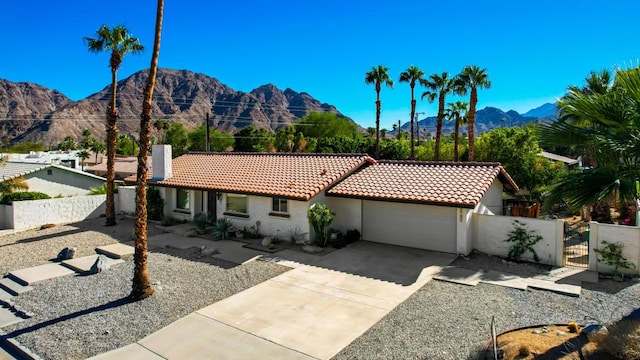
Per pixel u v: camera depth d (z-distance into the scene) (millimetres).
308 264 14617
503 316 9961
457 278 12930
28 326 10000
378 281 12797
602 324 8789
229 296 11648
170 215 23016
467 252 15609
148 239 18578
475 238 16094
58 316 10500
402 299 11289
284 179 19109
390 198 16266
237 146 70750
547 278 12820
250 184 19203
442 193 15766
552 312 10172
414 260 15016
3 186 24016
